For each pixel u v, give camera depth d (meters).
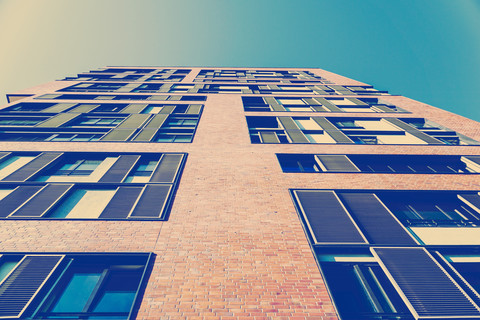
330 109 19.83
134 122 15.88
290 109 20.61
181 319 5.00
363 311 5.91
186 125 16.61
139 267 6.54
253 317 5.11
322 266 6.88
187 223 7.49
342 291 6.35
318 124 16.92
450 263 6.99
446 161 12.59
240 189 9.17
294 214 8.07
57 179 10.32
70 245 6.66
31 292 5.50
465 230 8.37
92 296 5.92
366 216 8.43
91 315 5.57
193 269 6.07
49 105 19.06
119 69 35.81
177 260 6.29
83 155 11.95
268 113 18.39
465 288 6.14
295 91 26.22
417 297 5.71
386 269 6.41
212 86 27.88
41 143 12.58
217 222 7.57
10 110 18.36
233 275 5.98
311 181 9.98
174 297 5.41
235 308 5.25
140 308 5.16
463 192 9.69
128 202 8.52
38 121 16.80
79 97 21.00
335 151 12.88
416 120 18.23
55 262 6.19
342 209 8.49
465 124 16.67
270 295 5.56
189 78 31.03
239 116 17.14
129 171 10.55
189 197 8.64
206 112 17.78
